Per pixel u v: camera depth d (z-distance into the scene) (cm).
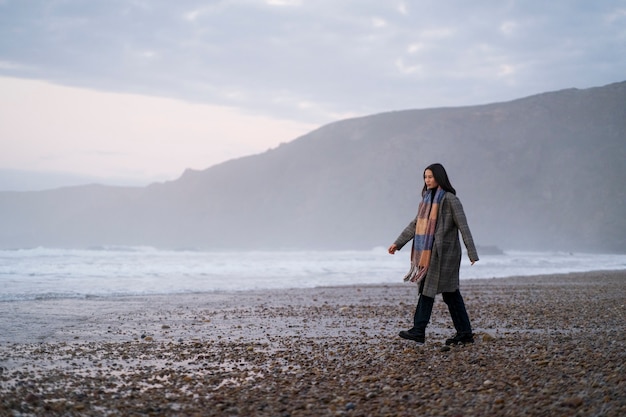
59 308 1203
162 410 463
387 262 4038
